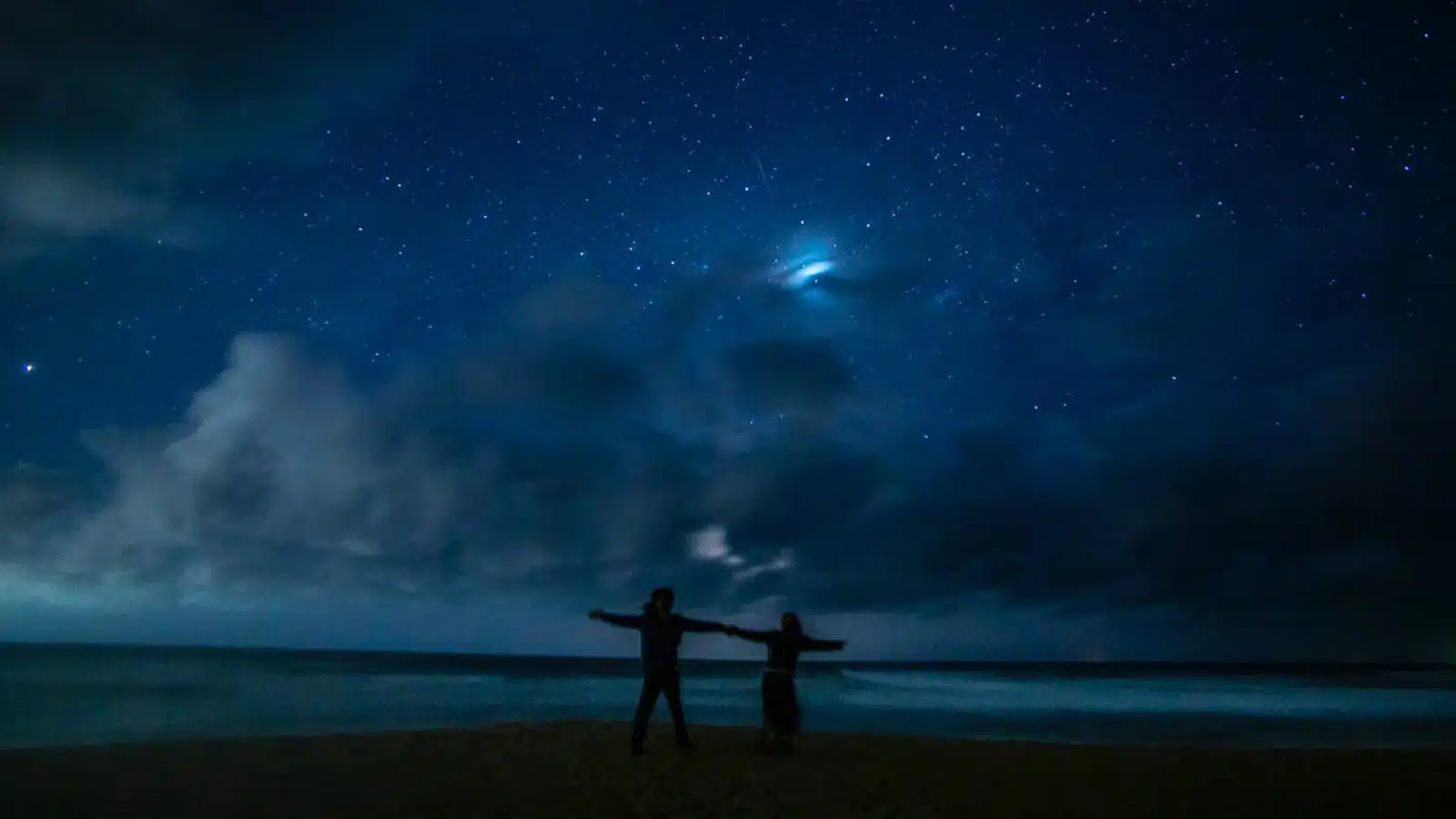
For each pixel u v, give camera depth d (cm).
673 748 1055
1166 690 4222
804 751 1070
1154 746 1163
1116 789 848
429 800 754
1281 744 1709
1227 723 2194
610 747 1062
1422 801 803
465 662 11506
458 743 1095
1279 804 782
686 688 4188
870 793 809
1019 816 725
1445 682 5650
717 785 828
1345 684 5094
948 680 5681
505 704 2650
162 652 14562
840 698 3362
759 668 11200
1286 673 8356
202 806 727
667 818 697
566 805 736
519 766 920
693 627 1045
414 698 2962
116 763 928
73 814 698
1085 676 6988
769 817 704
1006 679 5988
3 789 790
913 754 1052
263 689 3359
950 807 754
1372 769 979
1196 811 754
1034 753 1087
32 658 8288
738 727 1312
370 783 829
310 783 827
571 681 4697
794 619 1064
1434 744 1705
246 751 1020
